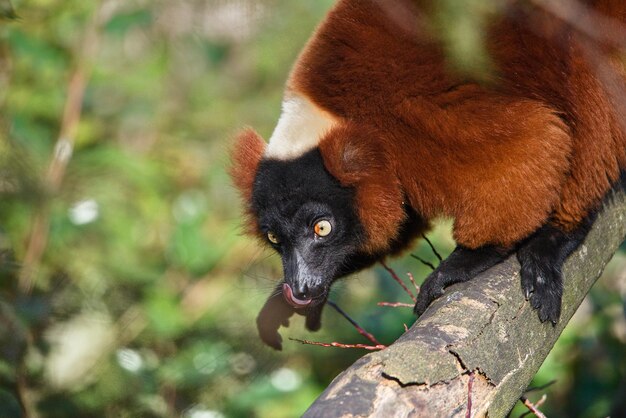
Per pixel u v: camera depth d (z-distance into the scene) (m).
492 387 7.00
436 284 8.77
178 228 15.55
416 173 9.06
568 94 8.95
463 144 8.68
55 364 13.45
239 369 14.77
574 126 9.05
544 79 8.85
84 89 15.63
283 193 9.50
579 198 9.12
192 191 16.77
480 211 8.79
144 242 16.30
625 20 8.84
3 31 14.36
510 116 8.63
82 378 13.64
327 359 14.89
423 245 14.67
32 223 13.57
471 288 7.85
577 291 8.95
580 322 14.61
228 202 16.86
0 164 11.64
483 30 5.45
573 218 9.12
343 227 9.52
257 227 10.20
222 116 17.08
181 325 14.84
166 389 14.38
